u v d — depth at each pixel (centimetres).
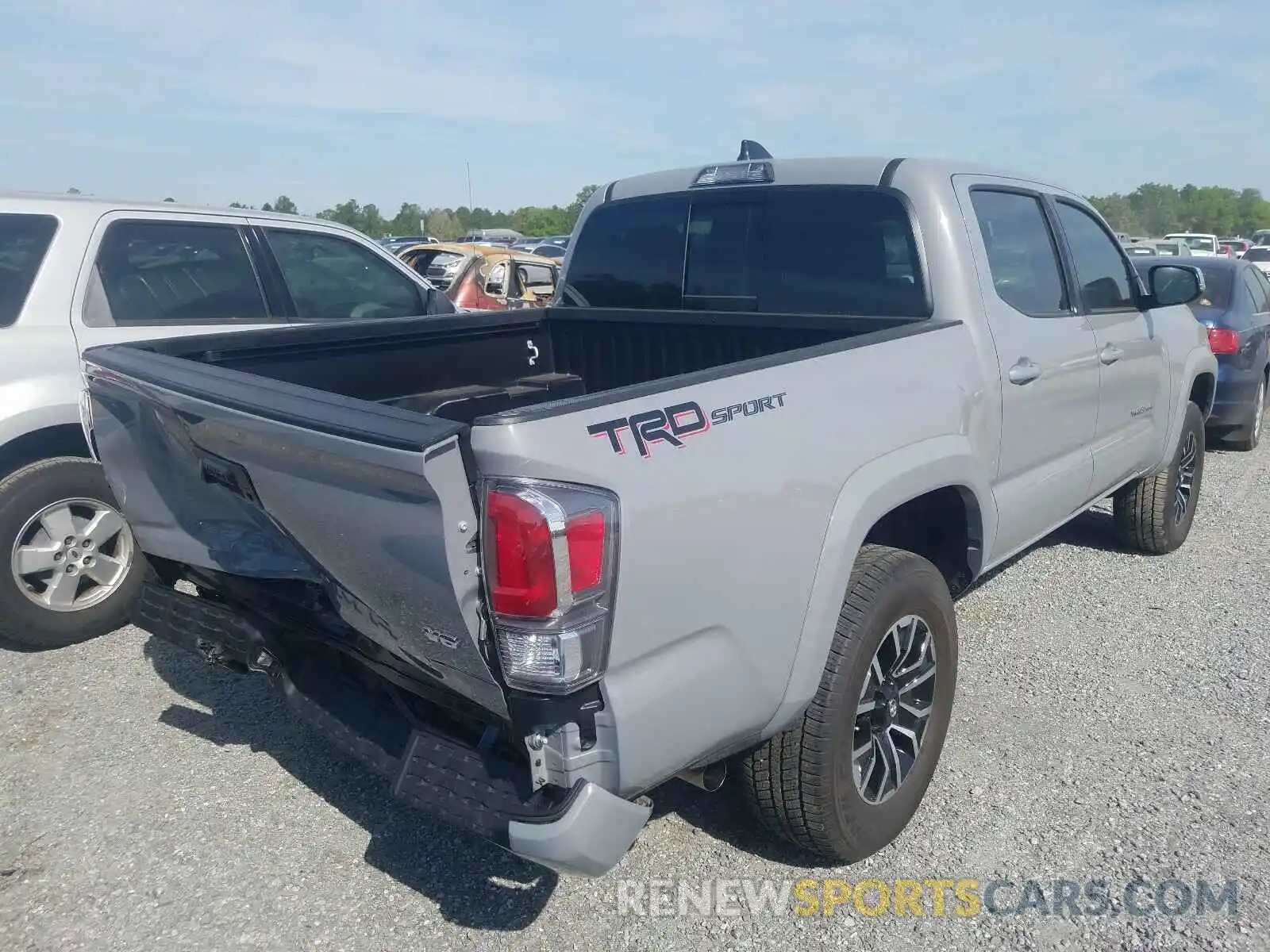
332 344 382
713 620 242
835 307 389
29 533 448
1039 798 341
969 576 369
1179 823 327
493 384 439
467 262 1275
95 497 461
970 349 352
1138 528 571
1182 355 546
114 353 306
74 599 462
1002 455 372
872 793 306
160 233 504
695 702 241
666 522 227
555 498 206
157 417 281
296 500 240
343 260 582
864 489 285
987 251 377
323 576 253
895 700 311
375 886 301
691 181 431
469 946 276
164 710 406
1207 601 518
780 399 264
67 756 371
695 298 429
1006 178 407
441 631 224
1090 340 433
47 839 322
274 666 298
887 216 374
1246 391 858
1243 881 299
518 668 212
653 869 308
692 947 275
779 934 280
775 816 293
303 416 224
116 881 302
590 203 467
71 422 456
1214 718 395
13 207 462
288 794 348
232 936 280
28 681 431
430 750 248
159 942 278
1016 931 280
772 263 405
